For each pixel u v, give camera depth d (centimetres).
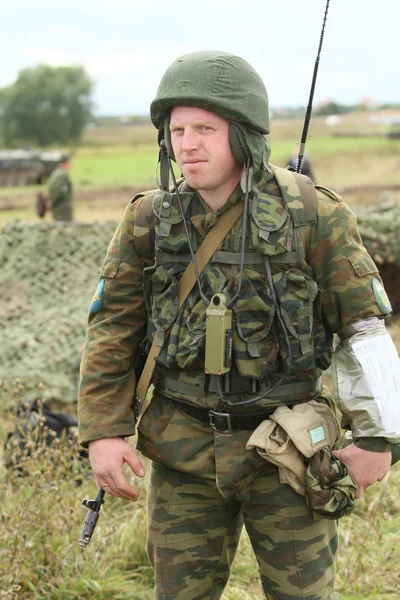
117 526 378
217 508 222
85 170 4178
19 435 422
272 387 212
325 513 210
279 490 214
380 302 209
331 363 222
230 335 206
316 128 7681
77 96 7506
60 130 7512
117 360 224
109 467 218
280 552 215
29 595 325
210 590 228
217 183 206
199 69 200
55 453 376
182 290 214
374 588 327
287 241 205
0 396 601
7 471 381
